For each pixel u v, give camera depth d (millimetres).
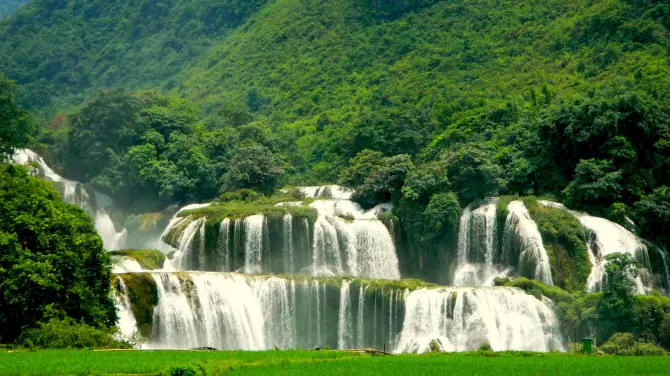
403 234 112500
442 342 91188
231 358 61500
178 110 154000
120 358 59250
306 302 93812
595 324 90562
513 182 117062
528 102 142875
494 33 181875
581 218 107375
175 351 66438
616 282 89875
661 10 155250
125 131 143625
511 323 91938
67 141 147125
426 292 93688
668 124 116688
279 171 131500
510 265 106375
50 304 70312
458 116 142750
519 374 55844
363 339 93812
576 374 56281
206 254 107750
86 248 75000
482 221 108812
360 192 120688
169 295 87000
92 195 138875
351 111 171750
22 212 72938
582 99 117938
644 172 113562
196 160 134625
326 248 108500
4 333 69688
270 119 181750
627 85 133500
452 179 114375
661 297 92125
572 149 115375
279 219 108062
